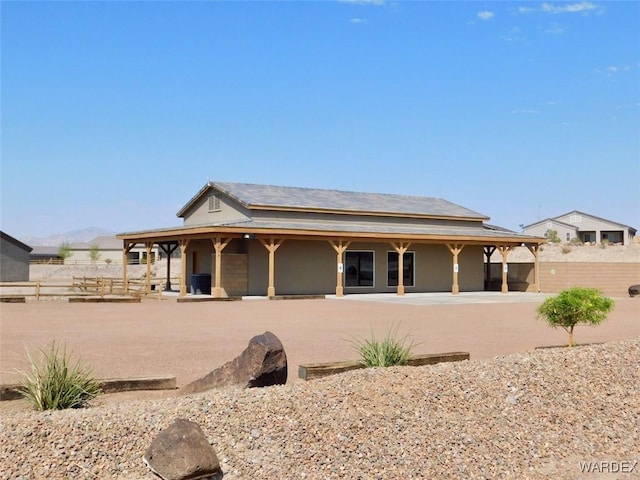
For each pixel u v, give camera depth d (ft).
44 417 18.69
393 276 103.09
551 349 30.45
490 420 21.06
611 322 56.80
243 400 20.52
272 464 17.15
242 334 46.06
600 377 25.59
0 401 23.34
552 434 20.68
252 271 90.94
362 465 17.57
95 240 281.54
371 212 103.65
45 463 16.21
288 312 65.16
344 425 19.48
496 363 26.32
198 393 22.93
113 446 17.20
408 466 17.78
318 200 104.12
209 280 91.25
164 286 117.39
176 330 48.57
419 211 110.73
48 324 52.65
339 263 90.68
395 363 28.68
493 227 121.80
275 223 92.68
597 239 245.65
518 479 17.78
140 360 34.24
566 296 35.99
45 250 279.28
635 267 115.24
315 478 16.74
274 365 23.21
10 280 161.89
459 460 18.38
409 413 20.79
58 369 22.33
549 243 220.02
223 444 17.84
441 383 23.39
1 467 15.90
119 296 91.86
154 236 92.07
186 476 15.90
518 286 111.96
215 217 103.50
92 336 44.50
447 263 108.78
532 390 23.62
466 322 55.57
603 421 21.99
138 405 20.38
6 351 36.70
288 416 19.65
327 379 23.80
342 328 50.42
